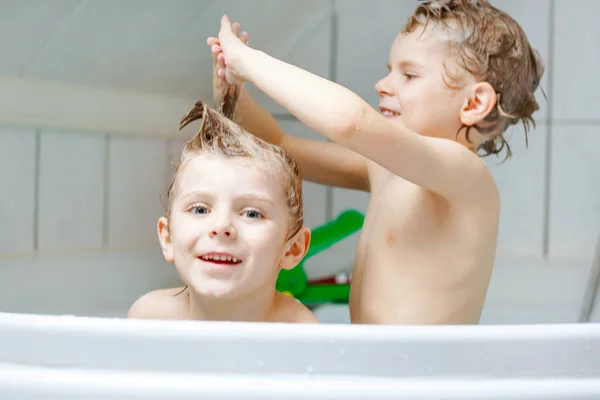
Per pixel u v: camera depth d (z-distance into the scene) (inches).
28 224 54.7
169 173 63.9
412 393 20.2
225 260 29.5
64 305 48.1
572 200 69.3
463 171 31.5
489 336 21.0
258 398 19.9
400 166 30.0
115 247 60.3
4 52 51.9
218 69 35.6
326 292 55.4
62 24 52.3
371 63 68.7
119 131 60.2
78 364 20.5
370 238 35.9
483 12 36.5
